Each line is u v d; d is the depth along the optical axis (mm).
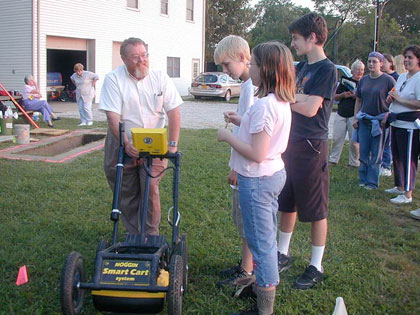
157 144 3357
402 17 52406
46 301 3404
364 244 4629
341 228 5043
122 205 4281
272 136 2945
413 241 4734
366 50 42281
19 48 17375
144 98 4020
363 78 6840
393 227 5133
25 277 3512
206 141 10562
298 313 3357
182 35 25766
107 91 3977
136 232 4328
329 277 3859
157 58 23875
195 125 13977
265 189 2967
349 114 7992
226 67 3479
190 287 3668
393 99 6012
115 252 3223
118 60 21484
